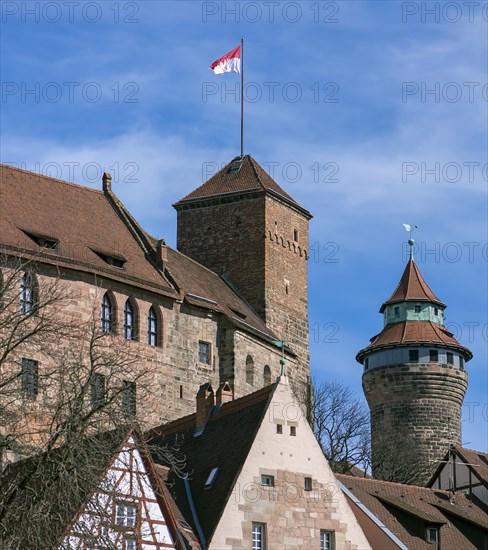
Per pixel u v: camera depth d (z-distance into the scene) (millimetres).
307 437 71625
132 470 64875
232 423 73375
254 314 111812
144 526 65188
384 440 121188
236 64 118812
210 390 76562
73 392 61906
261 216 114125
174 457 69938
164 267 99688
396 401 134875
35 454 59812
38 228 92875
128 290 95000
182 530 66375
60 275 90375
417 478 116625
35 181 97750
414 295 139125
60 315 89250
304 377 114312
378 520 77688
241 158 119750
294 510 69875
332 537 70438
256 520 68625
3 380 63562
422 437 133375
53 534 58344
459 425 135500
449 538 79688
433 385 134250
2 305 65000
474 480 88625
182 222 116875
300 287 116938
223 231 115188
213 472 70750
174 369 97312
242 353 102875
